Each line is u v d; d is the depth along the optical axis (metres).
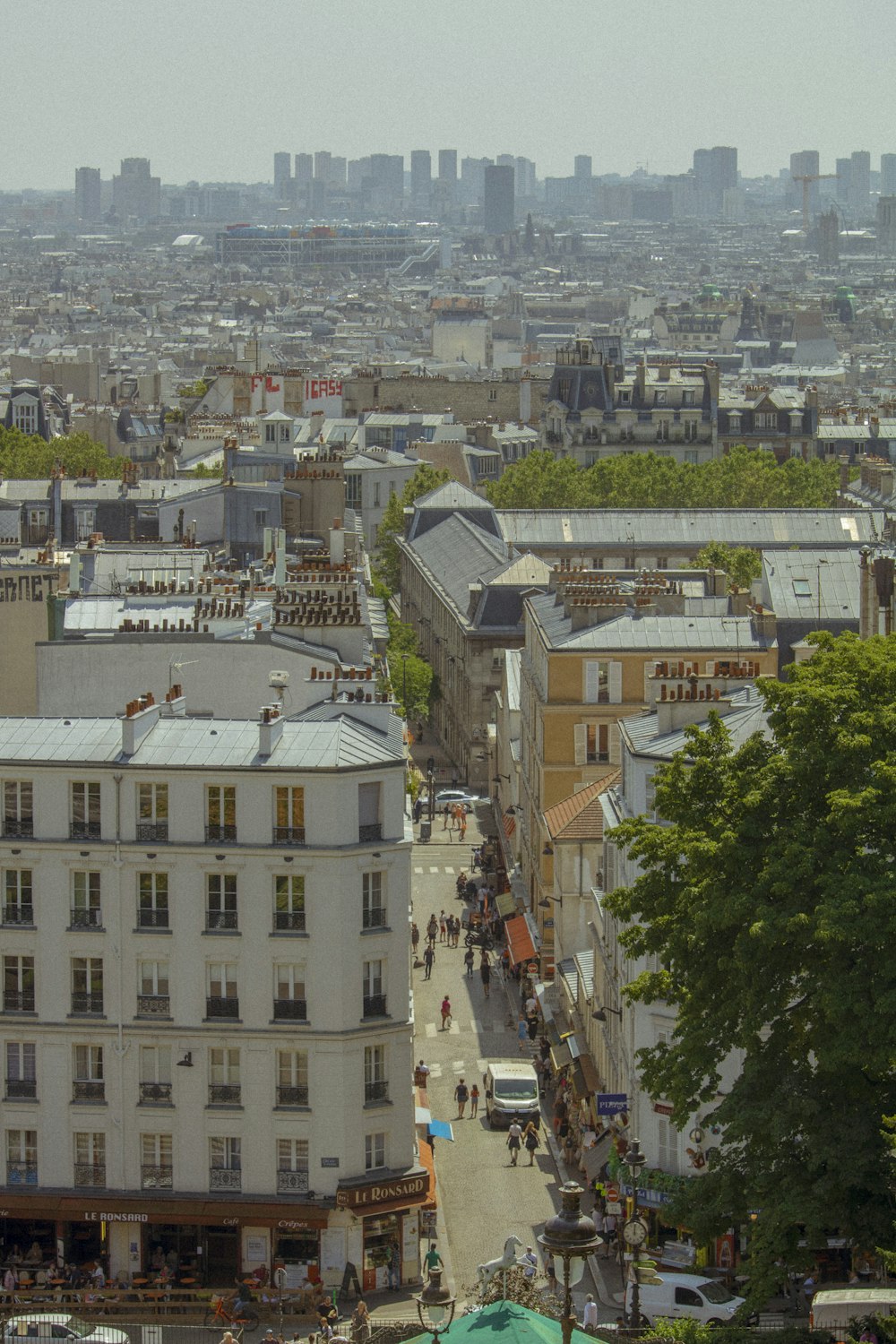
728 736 175.75
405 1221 190.00
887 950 151.75
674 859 166.88
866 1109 155.62
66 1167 190.25
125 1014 189.25
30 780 189.12
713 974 162.00
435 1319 111.88
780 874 155.00
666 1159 190.38
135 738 189.62
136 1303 179.62
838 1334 146.38
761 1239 153.88
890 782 154.88
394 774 189.12
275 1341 169.00
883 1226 153.50
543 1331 115.94
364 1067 188.88
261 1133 188.88
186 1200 188.50
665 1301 173.25
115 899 188.50
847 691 161.62
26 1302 179.88
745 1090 158.75
